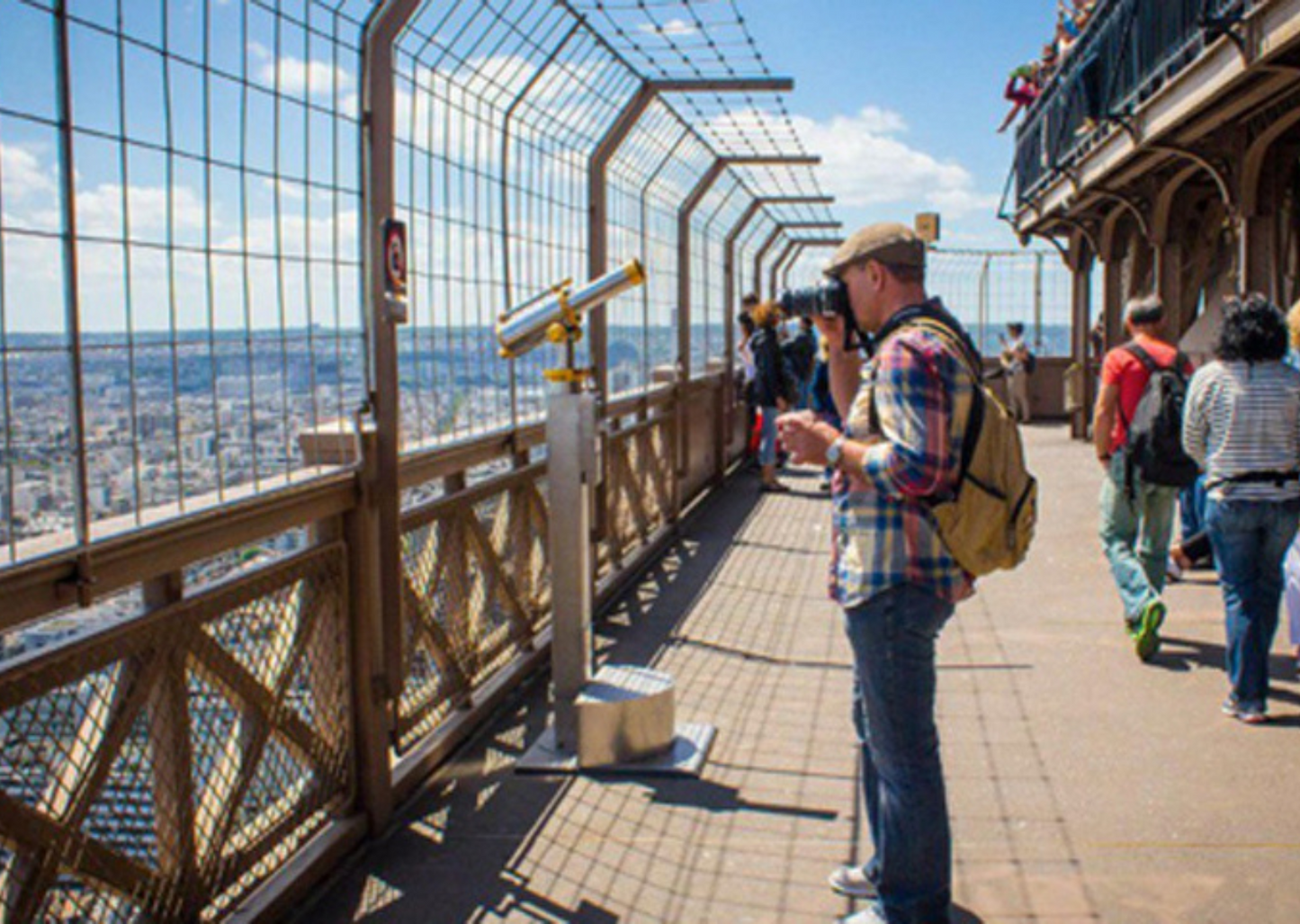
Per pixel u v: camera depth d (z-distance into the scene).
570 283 4.65
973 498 2.85
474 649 5.12
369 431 3.79
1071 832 3.85
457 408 4.81
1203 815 3.95
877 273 3.12
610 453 7.54
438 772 4.52
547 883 3.58
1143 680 5.48
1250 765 4.39
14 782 2.34
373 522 3.90
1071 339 17.48
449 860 3.74
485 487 5.18
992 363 20.97
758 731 4.89
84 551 2.48
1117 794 4.16
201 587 3.01
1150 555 6.07
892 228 3.14
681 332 10.34
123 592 2.66
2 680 2.27
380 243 3.78
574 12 5.28
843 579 3.00
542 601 6.15
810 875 3.60
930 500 2.89
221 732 3.08
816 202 13.23
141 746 2.73
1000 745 4.68
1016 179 17.95
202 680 2.98
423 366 4.41
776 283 17.75
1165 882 3.49
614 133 7.05
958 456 2.85
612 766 4.46
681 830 3.94
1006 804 4.09
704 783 4.35
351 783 3.84
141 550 2.71
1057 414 21.14
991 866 3.62
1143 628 5.68
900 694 2.96
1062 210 14.91
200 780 2.98
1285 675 5.48
